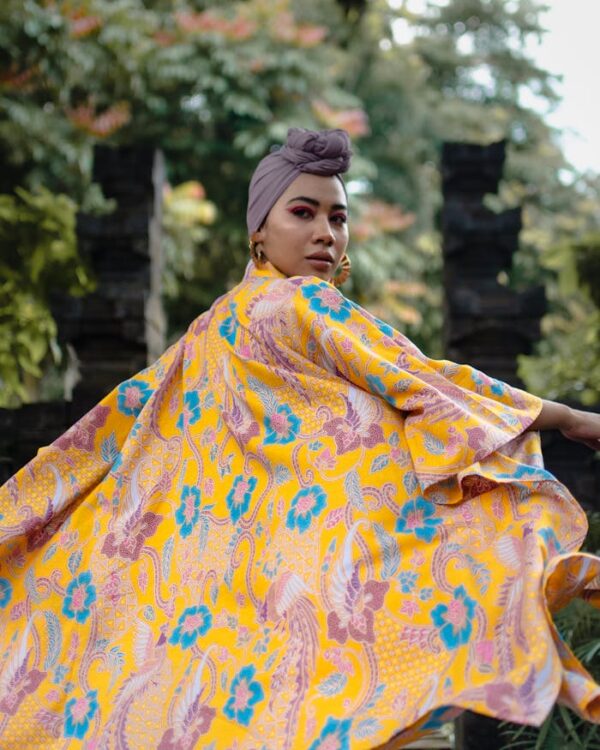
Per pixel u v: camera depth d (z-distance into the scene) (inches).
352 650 73.1
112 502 88.5
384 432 80.0
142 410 90.1
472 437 76.6
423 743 137.0
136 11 454.6
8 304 223.6
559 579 72.7
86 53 385.1
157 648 80.2
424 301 570.9
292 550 77.9
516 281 562.9
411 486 78.2
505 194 708.0
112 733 76.6
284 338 84.6
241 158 507.2
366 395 81.4
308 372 83.3
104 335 176.9
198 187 438.6
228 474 84.0
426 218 653.9
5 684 84.1
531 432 83.6
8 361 222.4
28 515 90.1
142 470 89.0
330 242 91.0
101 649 82.8
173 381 92.5
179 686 76.6
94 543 87.5
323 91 520.7
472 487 78.0
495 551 74.6
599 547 135.6
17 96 366.9
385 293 518.0
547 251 241.0
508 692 65.3
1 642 86.7
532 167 733.3
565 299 543.8
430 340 573.3
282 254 91.0
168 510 86.7
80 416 167.6
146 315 177.2
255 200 92.7
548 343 499.2
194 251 486.9
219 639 77.6
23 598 88.0
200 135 498.6
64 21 357.1
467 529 76.2
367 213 537.3
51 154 374.9
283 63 492.7
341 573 75.3
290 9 580.4
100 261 181.0
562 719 124.0
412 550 75.9
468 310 176.7
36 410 165.8
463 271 180.2
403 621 73.2
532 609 67.7
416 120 665.0
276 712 72.4
